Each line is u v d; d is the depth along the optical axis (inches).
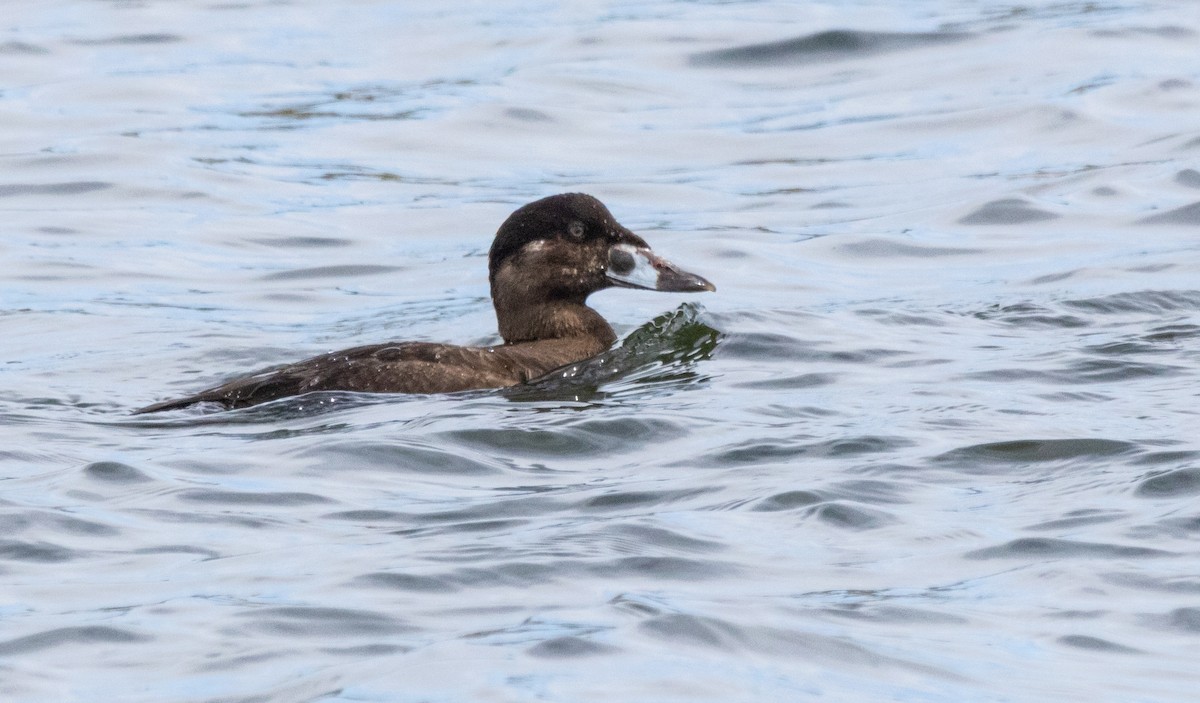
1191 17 1161.4
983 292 681.6
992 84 1031.0
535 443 470.0
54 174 896.9
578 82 1067.9
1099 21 1156.5
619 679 310.0
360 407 512.4
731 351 588.4
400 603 346.6
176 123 999.0
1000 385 529.3
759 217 824.9
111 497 418.9
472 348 558.3
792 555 376.2
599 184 886.4
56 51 1160.8
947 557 374.6
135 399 553.9
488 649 322.0
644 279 609.3
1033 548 377.7
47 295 716.7
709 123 987.9
